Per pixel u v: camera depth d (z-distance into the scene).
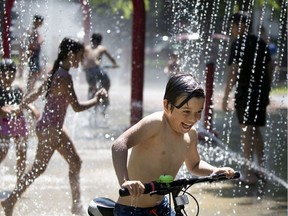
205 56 26.59
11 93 15.22
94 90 26.88
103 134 23.86
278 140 22.78
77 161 13.93
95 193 15.46
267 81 17.84
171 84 8.62
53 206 14.20
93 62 26.94
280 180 17.41
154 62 57.25
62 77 13.50
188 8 24.88
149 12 51.09
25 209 13.98
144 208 9.00
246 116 17.78
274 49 31.22
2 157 14.97
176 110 8.63
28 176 13.64
